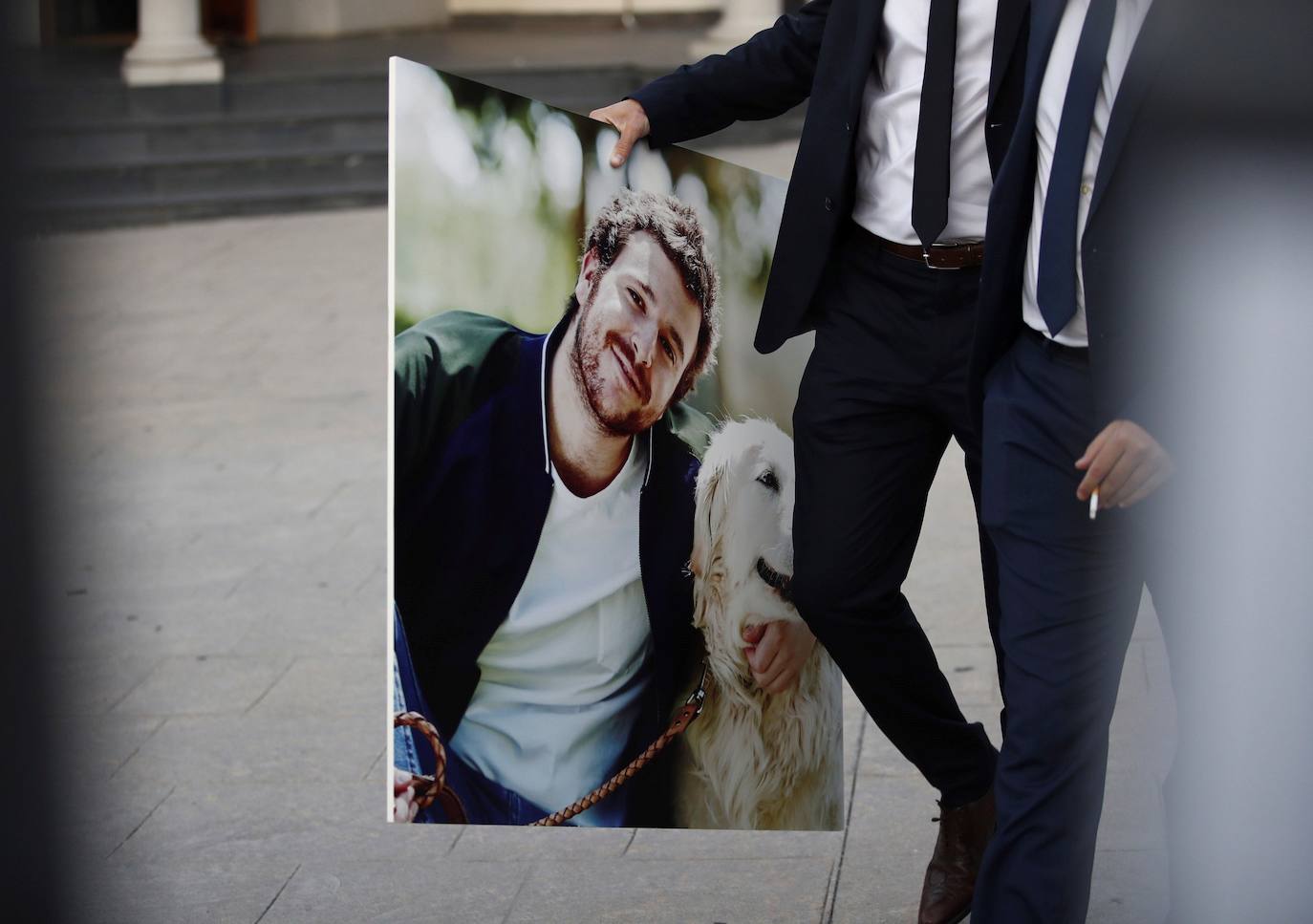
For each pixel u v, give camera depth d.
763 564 3.00
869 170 2.62
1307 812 2.14
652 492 2.84
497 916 2.95
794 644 3.04
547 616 2.73
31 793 1.94
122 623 4.50
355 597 4.70
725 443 2.94
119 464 6.04
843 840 3.20
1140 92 2.09
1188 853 2.23
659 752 2.89
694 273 2.87
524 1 16.22
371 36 15.39
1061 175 2.20
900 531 2.73
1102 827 3.17
